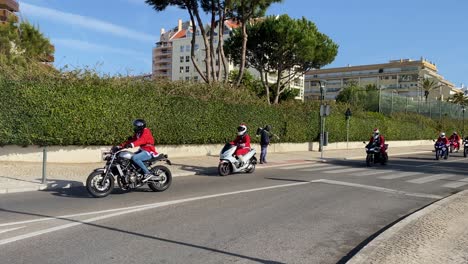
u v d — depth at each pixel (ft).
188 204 28.96
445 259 17.33
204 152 66.18
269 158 69.62
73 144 49.70
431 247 19.03
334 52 117.80
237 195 33.12
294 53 114.21
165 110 58.23
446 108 178.19
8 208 26.73
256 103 76.48
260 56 119.03
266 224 23.75
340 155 82.74
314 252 18.93
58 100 47.44
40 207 27.20
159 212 26.17
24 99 45.44
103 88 51.19
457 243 19.92
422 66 388.98
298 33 110.32
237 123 70.90
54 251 17.95
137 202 29.35
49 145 48.16
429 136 152.76
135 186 32.65
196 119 63.10
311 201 31.40
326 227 23.61
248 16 82.69
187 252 18.25
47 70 49.19
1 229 21.39
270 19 112.78
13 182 35.40
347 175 49.44
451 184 44.19
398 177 49.06
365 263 16.40
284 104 87.20
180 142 61.72
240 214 26.13
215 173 49.80
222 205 28.89
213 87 68.64
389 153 99.96
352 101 142.00
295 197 32.89
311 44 110.32
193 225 23.03
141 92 55.47
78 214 25.14
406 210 29.25
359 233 22.53
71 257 17.21
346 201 31.94
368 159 63.41
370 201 32.35
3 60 54.19
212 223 23.57
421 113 160.15
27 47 65.72
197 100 63.41
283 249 19.20
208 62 82.69
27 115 45.68
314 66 120.16
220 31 83.87
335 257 18.33
